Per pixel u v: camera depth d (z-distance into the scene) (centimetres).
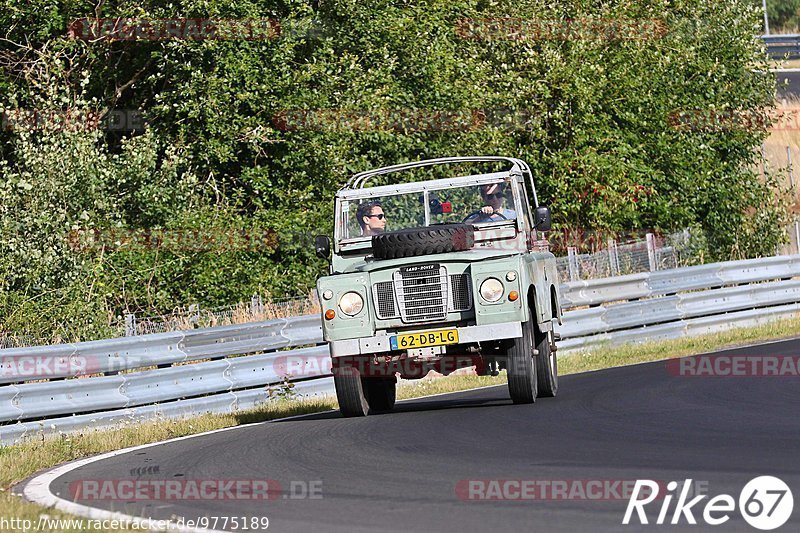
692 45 8475
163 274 6525
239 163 7244
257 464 2739
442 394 4447
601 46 8019
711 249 8538
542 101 7719
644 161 8175
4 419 3684
